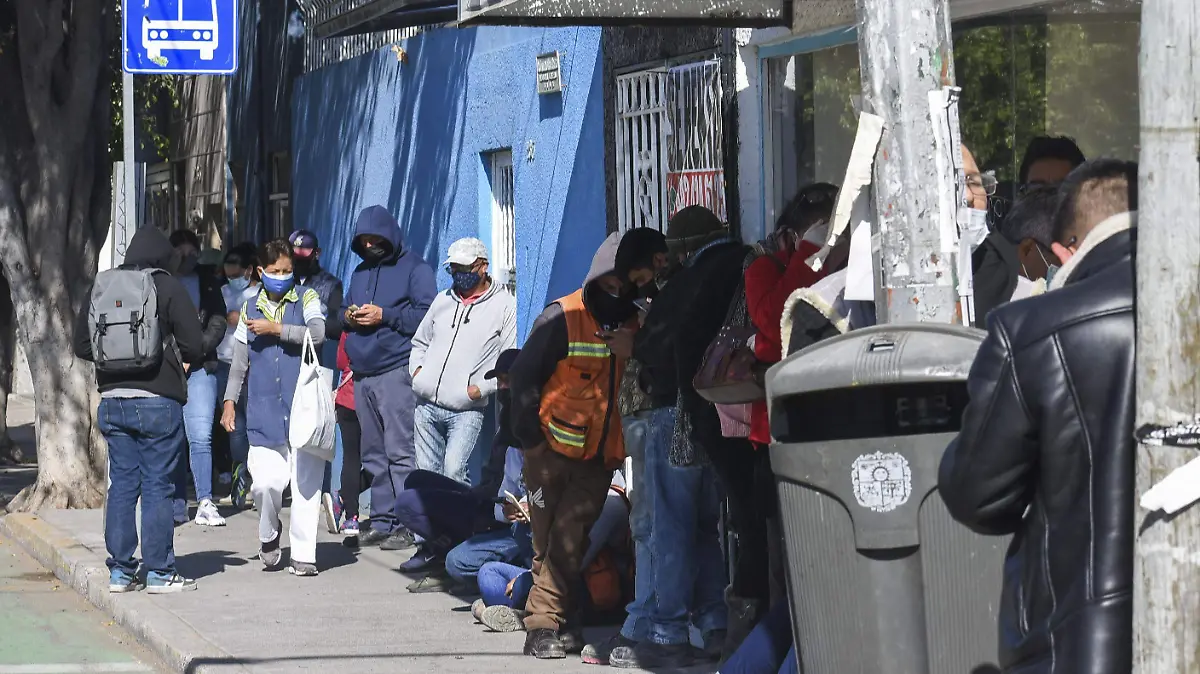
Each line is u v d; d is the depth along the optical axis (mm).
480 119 13898
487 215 13945
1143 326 3676
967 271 5359
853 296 5609
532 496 8930
